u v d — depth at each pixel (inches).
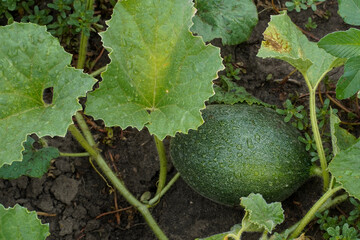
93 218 36.0
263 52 31.3
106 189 36.6
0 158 28.1
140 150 37.4
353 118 37.2
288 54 31.6
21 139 28.3
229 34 36.3
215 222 35.7
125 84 30.1
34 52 29.4
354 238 31.1
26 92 29.4
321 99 37.8
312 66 33.3
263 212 29.3
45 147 33.8
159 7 30.0
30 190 35.9
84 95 28.7
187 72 29.9
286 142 32.6
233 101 34.0
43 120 28.7
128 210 36.3
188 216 36.0
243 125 32.6
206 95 29.2
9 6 36.9
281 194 32.5
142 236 35.9
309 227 34.9
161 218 36.1
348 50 28.3
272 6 39.9
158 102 30.4
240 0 36.7
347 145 33.1
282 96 38.5
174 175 36.9
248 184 31.8
